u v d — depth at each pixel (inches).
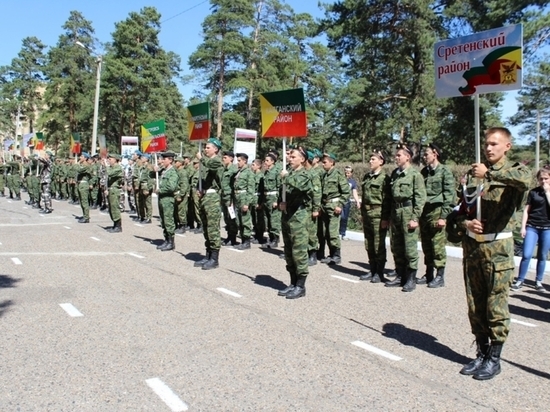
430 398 167.8
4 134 2746.1
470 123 1064.8
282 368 190.5
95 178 842.2
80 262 387.5
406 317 258.5
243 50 1621.6
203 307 270.4
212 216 370.9
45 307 265.1
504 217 178.9
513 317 264.8
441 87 206.1
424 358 203.2
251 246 490.0
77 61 2142.0
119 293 296.0
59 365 190.9
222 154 491.8
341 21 1095.6
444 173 318.0
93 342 215.2
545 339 231.0
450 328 241.3
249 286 319.9
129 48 1807.3
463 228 189.3
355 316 259.0
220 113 1701.5
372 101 1155.3
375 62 1124.5
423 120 1042.7
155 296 291.1
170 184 447.5
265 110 321.7
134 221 681.0
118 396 166.2
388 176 331.0
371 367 193.2
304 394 169.2
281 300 287.7
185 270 366.3
